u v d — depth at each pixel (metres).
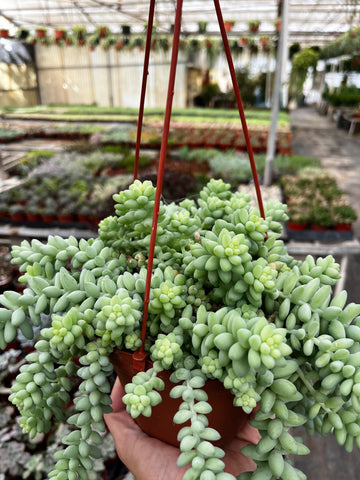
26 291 0.36
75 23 5.27
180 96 6.31
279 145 3.73
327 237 1.83
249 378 0.28
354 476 0.94
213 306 0.39
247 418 0.43
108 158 2.94
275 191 2.53
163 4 4.16
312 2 3.96
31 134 4.41
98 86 6.59
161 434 0.41
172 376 0.33
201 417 0.29
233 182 2.20
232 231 0.36
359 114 5.64
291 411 0.31
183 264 0.41
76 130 4.32
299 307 0.33
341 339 0.30
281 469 0.29
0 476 0.94
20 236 2.01
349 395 0.30
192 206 0.47
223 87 7.58
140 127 0.41
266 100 6.13
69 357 0.36
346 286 1.64
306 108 9.73
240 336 0.27
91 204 2.00
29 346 1.18
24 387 0.33
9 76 6.01
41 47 6.34
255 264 0.33
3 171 3.06
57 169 2.67
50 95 6.71
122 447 0.43
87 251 0.38
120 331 0.31
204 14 4.67
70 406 0.87
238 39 4.00
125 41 3.96
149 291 0.33
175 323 0.36
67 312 0.35
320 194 2.31
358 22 3.89
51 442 1.03
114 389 0.50
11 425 1.07
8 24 5.08
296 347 0.31
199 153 3.30
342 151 4.61
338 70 6.86
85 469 0.34
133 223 0.40
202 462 0.27
